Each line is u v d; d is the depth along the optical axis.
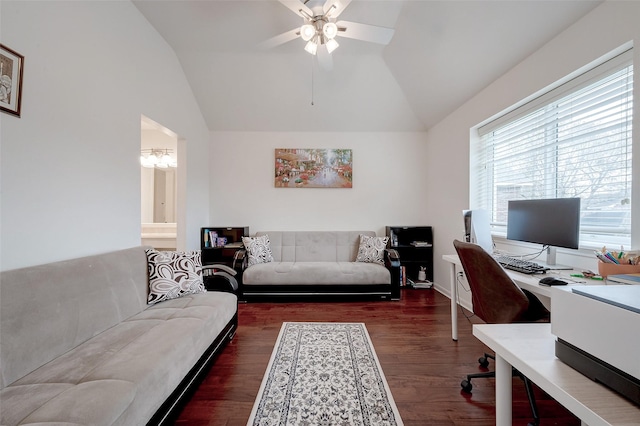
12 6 1.32
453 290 2.22
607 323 0.60
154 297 1.93
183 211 3.25
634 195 1.42
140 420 1.04
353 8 2.31
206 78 3.26
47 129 1.50
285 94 3.48
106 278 1.62
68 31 1.63
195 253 2.30
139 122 2.32
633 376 0.55
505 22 1.97
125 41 2.15
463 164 3.06
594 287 0.69
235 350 2.05
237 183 4.02
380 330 2.40
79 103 1.71
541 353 0.77
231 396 1.54
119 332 1.49
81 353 1.28
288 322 2.58
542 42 1.95
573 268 1.69
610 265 1.30
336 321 2.61
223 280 2.44
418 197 4.07
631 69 1.52
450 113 3.34
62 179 1.60
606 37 1.55
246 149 4.02
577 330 0.67
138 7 2.29
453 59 2.53
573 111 1.87
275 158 4.00
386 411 1.42
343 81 3.33
